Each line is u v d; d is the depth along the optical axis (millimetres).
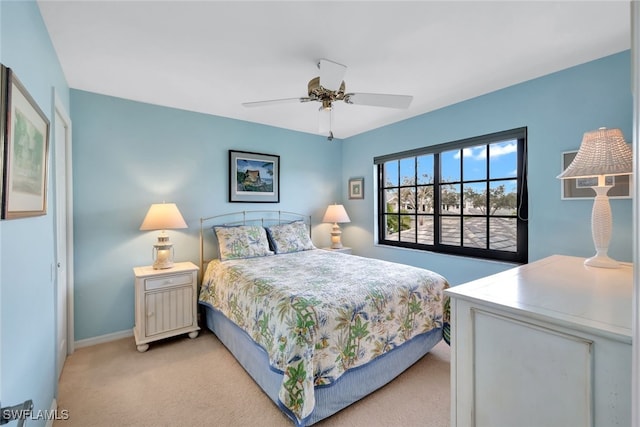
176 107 3070
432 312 2238
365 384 1804
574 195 2275
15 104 1038
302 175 4129
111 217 2723
